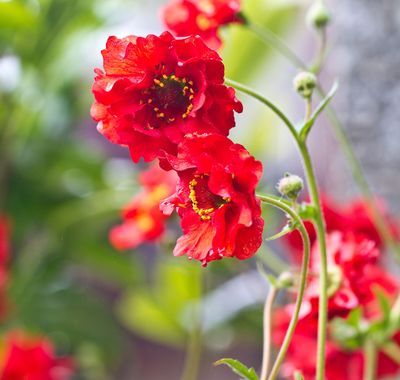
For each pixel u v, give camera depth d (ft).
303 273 1.22
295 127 1.29
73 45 2.58
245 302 2.33
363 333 1.51
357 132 2.30
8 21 2.28
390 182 2.26
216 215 1.13
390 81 2.26
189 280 2.18
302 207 1.25
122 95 1.17
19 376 2.13
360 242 1.46
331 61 2.46
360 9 2.29
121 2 2.60
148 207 1.80
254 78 2.44
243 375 1.19
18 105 2.62
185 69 1.16
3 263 2.36
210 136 1.14
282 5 2.36
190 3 1.51
